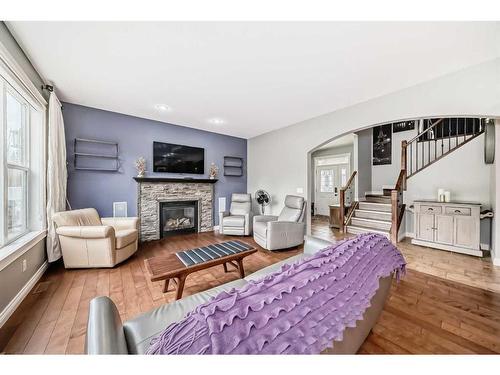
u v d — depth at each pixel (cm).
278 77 241
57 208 272
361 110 310
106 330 70
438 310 178
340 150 686
